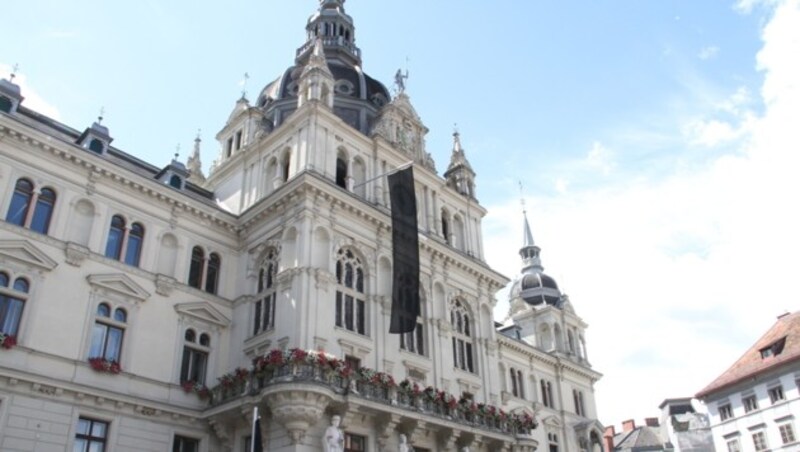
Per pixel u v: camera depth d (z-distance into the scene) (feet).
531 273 219.00
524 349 172.04
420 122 140.46
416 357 112.57
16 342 83.41
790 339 182.60
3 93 101.14
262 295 107.65
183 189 116.98
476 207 146.61
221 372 104.73
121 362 93.50
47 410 83.30
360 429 93.15
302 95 124.26
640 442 292.61
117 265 98.37
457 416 106.01
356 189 119.44
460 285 130.31
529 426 120.78
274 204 109.91
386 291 113.09
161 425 93.09
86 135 106.73
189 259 108.78
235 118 138.31
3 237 87.35
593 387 194.90
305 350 93.50
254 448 74.69
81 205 98.37
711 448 266.98
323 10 162.71
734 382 188.24
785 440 173.58
